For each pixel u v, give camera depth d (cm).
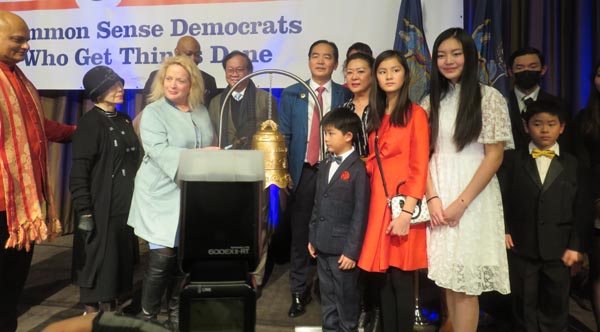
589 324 242
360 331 230
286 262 366
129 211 233
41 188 213
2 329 213
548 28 342
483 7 307
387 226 182
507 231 220
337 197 193
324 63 260
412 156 177
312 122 260
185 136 210
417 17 312
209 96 348
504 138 172
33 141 208
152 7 359
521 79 268
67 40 373
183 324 77
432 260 184
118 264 230
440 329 224
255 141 200
